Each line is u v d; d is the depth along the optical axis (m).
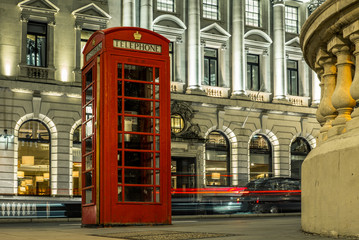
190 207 32.47
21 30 31.80
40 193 31.59
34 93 31.89
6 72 31.25
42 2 32.47
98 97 11.64
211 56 38.41
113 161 11.53
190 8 37.47
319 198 7.52
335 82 8.43
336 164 7.01
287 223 12.76
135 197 11.67
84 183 12.48
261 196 28.02
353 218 6.58
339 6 7.02
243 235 8.07
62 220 24.98
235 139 38.28
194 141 36.19
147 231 9.84
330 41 7.77
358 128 6.97
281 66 40.56
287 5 41.97
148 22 35.59
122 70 11.81
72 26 33.38
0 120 30.91
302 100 41.47
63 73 32.81
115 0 35.03
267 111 39.66
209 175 37.22
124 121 11.71
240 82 38.66
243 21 39.25
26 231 10.95
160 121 12.03
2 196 29.84
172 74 36.66
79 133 33.22
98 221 11.38
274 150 40.12
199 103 36.81
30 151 31.75
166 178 11.97
